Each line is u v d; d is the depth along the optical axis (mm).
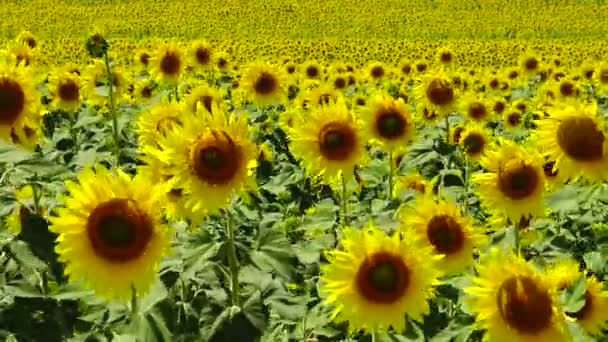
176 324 2426
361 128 3658
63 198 2336
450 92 4965
